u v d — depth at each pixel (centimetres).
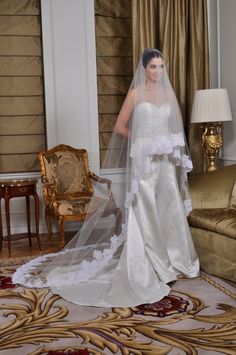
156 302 290
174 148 329
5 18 475
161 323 259
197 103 430
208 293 304
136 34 472
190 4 481
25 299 303
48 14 478
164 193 330
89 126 498
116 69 504
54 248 438
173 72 481
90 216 337
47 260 380
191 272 336
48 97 486
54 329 256
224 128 489
